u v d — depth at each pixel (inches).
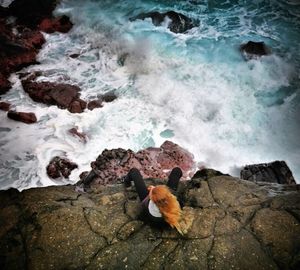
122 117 404.2
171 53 486.6
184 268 141.4
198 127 392.2
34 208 168.9
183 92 430.6
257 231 155.3
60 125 391.2
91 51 509.7
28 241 153.1
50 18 557.9
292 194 176.1
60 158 347.6
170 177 176.7
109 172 294.5
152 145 372.2
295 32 527.8
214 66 463.2
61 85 428.8
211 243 150.8
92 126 392.2
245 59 472.1
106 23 551.2
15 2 569.9
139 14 570.9
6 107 408.2
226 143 374.6
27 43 489.4
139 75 461.7
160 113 410.3
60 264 144.3
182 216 160.6
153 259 145.1
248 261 143.4
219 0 616.1
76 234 156.0
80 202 178.1
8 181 331.3
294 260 142.2
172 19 537.3
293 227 155.8
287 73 450.0
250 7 593.9
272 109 406.0
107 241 153.5
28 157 354.6
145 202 157.8
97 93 431.8
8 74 454.6
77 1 605.3
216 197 177.3
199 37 519.8
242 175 308.3
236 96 423.2
